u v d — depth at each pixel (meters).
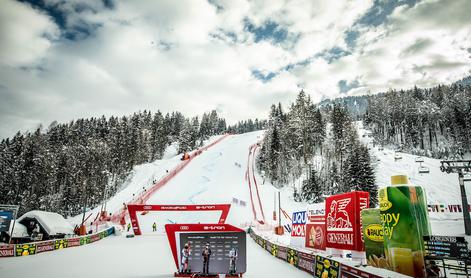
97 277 11.10
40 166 65.75
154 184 63.06
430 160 65.69
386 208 6.98
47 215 29.36
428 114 97.19
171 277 11.00
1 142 94.56
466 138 86.00
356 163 47.22
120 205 52.84
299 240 15.39
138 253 19.11
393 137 103.00
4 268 13.29
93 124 125.62
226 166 77.44
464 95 101.44
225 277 9.74
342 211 10.89
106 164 80.25
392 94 117.88
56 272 12.14
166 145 122.62
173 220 42.28
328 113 116.06
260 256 17.41
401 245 6.51
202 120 140.25
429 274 6.34
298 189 64.69
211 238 10.13
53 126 106.44
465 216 22.67
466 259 5.97
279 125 91.19
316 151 86.38
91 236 27.77
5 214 19.11
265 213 48.28
